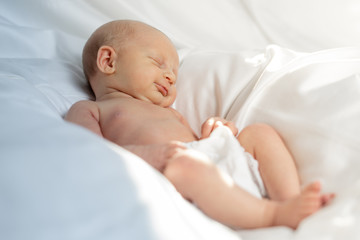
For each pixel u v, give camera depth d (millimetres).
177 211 629
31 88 969
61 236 505
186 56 1501
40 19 1638
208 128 1043
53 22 1652
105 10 1729
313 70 1082
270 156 900
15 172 554
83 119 1063
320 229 666
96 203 561
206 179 752
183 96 1336
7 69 1176
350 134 865
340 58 1131
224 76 1299
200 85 1325
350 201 708
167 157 812
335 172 822
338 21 1771
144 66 1237
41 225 506
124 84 1243
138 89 1233
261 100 1121
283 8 1821
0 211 507
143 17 1749
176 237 561
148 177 664
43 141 623
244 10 1872
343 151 848
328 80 1055
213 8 1854
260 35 1844
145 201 597
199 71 1369
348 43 1747
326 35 1769
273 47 1322
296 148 931
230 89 1236
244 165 884
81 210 544
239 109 1148
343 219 667
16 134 630
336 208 696
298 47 1780
